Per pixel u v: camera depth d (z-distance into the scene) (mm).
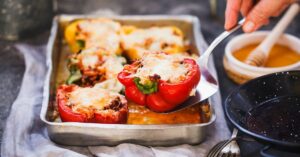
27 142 620
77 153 587
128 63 753
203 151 604
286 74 642
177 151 597
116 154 592
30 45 850
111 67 707
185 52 782
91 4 1004
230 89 745
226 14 686
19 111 662
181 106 648
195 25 831
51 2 897
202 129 601
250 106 625
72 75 717
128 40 769
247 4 709
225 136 639
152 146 608
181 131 598
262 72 707
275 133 583
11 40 869
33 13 859
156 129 591
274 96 638
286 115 609
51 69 704
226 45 828
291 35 832
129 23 848
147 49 761
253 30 689
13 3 830
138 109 666
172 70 626
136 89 647
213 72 748
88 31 790
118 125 591
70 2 1007
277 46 786
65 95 642
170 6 1002
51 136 609
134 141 604
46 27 900
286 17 763
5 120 688
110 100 629
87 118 608
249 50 785
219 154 583
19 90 752
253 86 637
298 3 769
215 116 619
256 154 603
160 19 848
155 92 631
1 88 755
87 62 718
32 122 650
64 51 820
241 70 724
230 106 603
